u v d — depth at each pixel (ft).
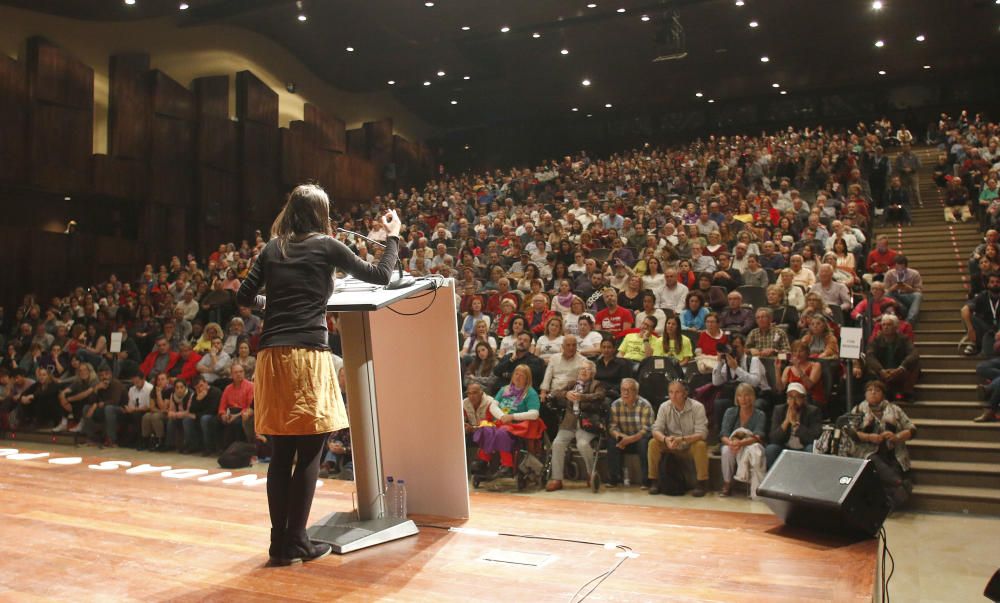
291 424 8.06
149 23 54.49
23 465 14.98
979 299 26.21
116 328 38.32
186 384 31.55
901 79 75.92
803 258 30.19
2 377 36.19
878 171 46.09
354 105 74.69
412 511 10.61
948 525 18.20
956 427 22.24
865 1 54.85
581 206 49.85
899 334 24.21
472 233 47.19
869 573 7.87
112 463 15.23
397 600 7.21
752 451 20.36
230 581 7.78
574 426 22.58
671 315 27.71
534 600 7.16
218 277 41.57
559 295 31.07
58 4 48.70
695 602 7.06
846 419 19.90
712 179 54.03
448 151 87.35
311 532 9.22
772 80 74.64
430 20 56.95
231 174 59.16
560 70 70.23
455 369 10.24
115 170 51.55
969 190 41.37
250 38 61.46
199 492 12.22
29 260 47.98
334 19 57.57
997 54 67.62
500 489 22.18
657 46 62.64
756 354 23.06
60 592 7.49
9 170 46.32
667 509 10.84
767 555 8.53
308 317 8.31
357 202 71.41
